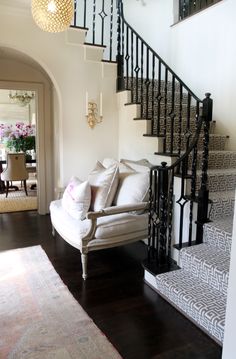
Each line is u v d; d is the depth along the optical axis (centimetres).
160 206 251
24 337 184
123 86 379
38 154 458
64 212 306
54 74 349
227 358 153
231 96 366
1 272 268
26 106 832
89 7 475
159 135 317
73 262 292
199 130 250
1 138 698
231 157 339
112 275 267
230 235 226
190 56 430
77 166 376
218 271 204
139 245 338
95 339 183
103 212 257
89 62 364
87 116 371
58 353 171
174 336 188
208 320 183
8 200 550
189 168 312
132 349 176
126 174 310
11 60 424
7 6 312
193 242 258
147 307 218
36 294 232
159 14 473
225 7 365
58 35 344
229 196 273
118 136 395
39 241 347
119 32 380
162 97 386
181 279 226
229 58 365
